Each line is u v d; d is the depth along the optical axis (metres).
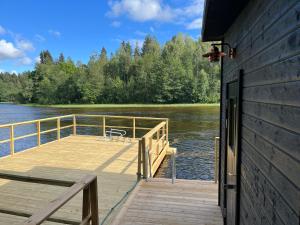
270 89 1.33
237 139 2.18
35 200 3.87
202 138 13.88
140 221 3.30
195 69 48.72
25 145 13.62
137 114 26.47
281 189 1.14
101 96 50.38
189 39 60.84
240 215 2.16
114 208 3.63
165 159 7.92
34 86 55.53
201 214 3.50
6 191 4.19
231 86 2.78
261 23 1.53
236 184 2.21
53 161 6.16
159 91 45.69
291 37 1.03
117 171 5.39
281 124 1.15
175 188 4.38
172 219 3.36
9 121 22.22
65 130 17.72
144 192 4.21
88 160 6.26
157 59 51.41
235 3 1.98
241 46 2.18
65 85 50.91
